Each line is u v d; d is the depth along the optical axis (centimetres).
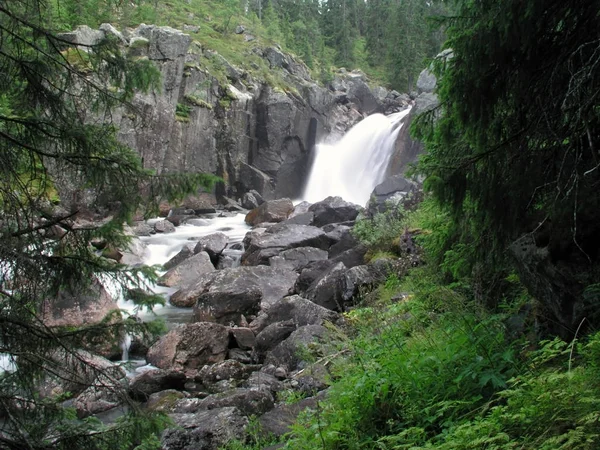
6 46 443
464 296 570
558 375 317
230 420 593
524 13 403
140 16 3088
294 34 5806
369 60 6284
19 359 399
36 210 441
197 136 2903
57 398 439
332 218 2028
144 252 1902
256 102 3316
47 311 935
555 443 284
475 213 499
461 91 457
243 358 998
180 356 952
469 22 465
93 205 466
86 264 442
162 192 453
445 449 327
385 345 569
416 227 1195
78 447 391
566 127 426
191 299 1386
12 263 397
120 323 449
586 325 399
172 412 711
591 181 423
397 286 938
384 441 406
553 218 428
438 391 424
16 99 453
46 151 457
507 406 338
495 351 442
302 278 1312
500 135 477
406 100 5009
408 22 5409
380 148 3338
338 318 987
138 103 2445
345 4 7019
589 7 405
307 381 700
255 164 3288
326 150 3700
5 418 385
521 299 514
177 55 2728
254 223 2461
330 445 423
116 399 455
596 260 408
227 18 4453
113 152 454
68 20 2452
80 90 486
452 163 527
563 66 427
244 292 1223
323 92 4034
